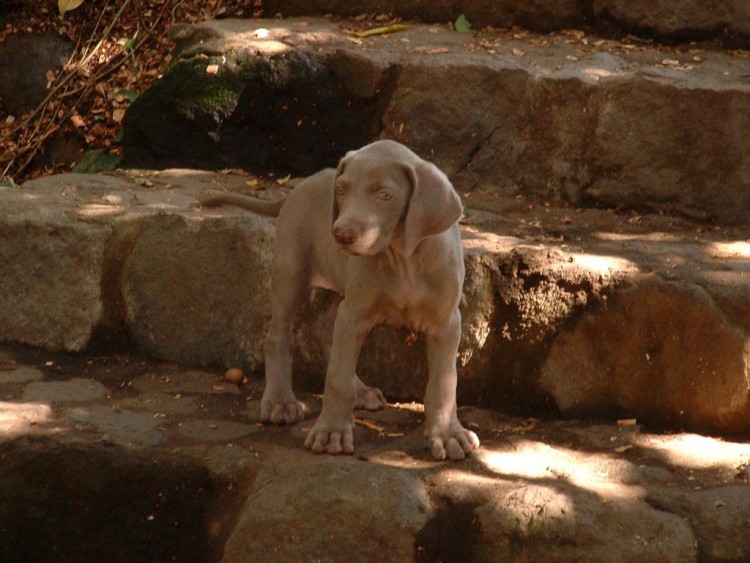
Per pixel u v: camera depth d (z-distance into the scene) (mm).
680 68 10531
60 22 13445
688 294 7535
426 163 6383
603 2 11742
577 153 10078
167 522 6871
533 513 6324
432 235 6418
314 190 7500
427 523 6355
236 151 10719
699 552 6203
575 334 7871
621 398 7773
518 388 7977
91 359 8648
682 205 9805
